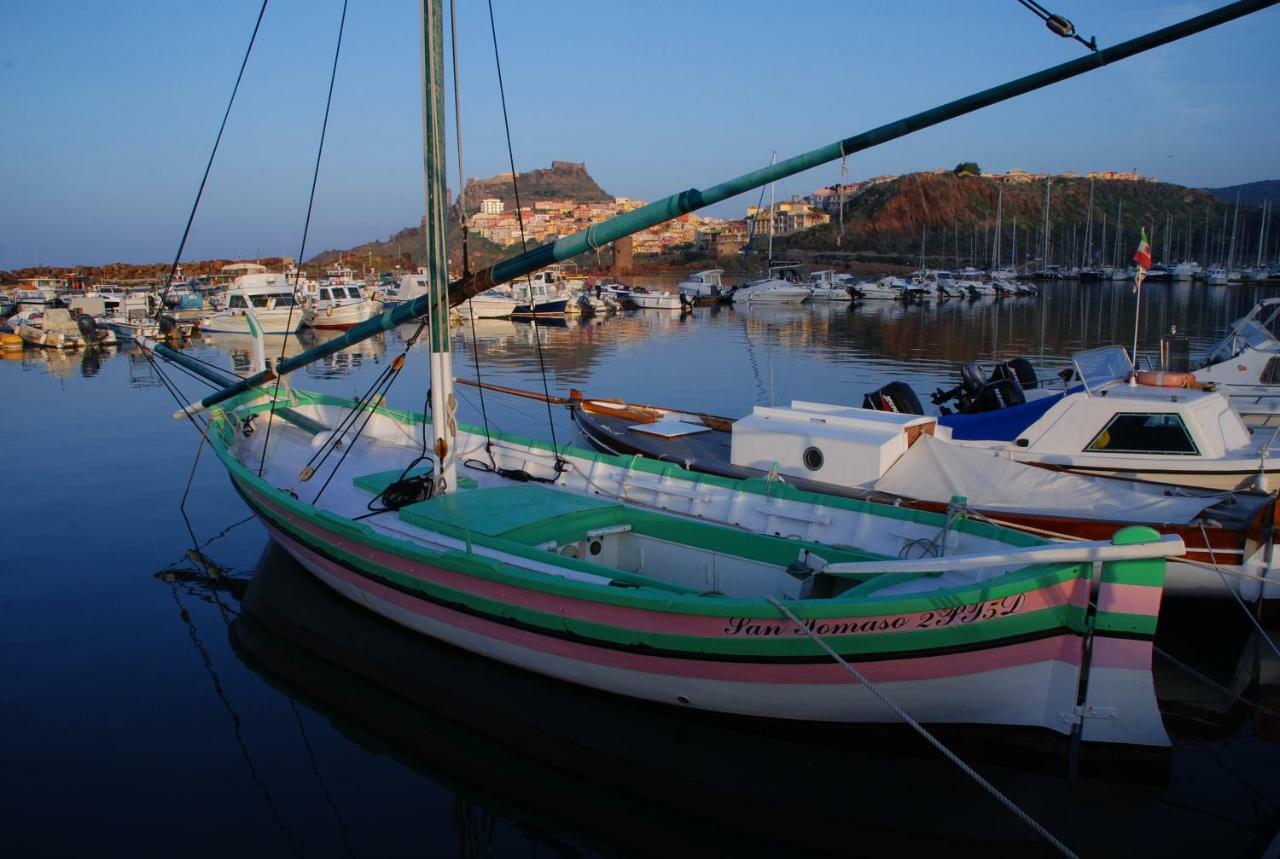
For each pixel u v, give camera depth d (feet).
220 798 18.74
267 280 146.51
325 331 142.10
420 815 18.21
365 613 27.58
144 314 155.74
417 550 22.59
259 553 34.12
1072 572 16.92
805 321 152.56
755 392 74.13
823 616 17.60
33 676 24.16
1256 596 24.70
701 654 19.03
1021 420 34.35
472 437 35.01
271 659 25.17
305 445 38.17
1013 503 27.17
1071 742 17.80
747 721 20.08
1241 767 19.58
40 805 18.40
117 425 60.90
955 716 18.43
